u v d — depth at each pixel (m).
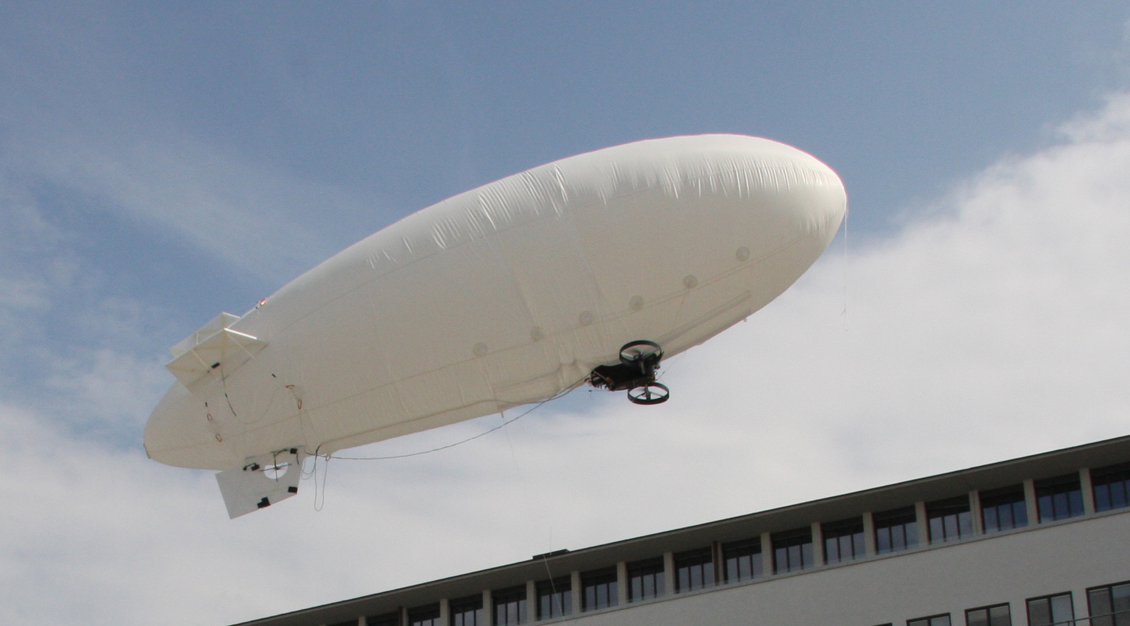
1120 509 46.94
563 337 32.34
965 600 47.75
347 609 60.56
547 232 31.92
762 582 51.44
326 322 33.22
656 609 52.97
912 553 49.44
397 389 33.12
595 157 32.97
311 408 34.03
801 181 32.72
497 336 32.12
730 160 32.38
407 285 32.31
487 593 58.81
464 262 32.06
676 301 32.31
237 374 34.59
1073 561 46.69
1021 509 50.97
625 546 55.78
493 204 32.47
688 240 31.81
